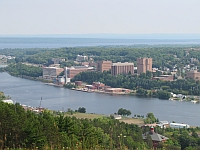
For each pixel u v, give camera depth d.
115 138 157.00
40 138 128.38
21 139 131.25
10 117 137.38
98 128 175.00
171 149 185.25
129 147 154.88
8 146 121.88
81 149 111.50
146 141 193.50
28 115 160.00
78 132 146.25
